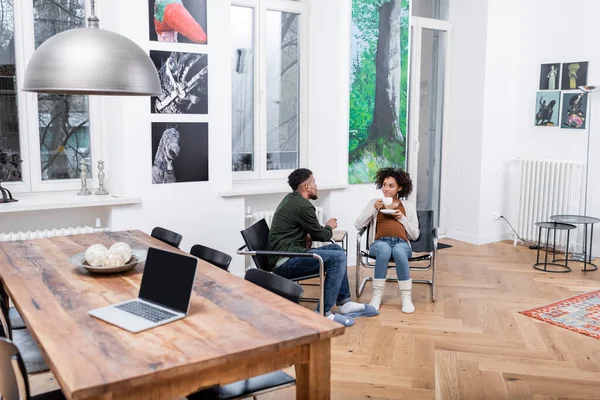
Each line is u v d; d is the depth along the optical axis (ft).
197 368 6.27
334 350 12.83
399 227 15.93
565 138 21.67
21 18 15.10
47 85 7.91
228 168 17.02
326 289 13.97
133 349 6.57
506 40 22.57
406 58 20.25
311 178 14.58
